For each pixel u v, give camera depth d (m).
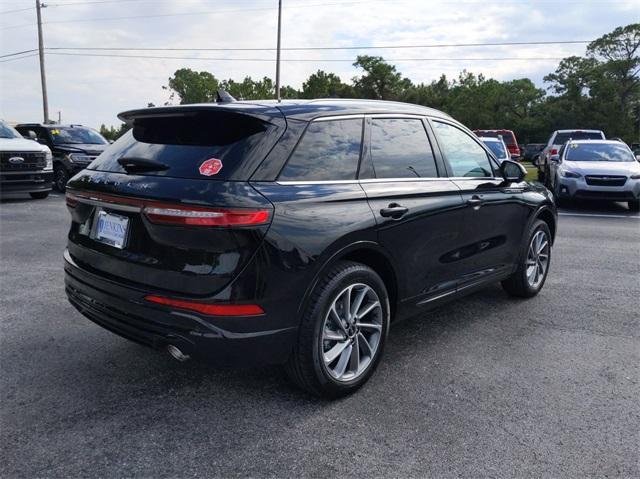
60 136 14.77
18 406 3.08
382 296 3.38
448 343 4.11
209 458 2.61
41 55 38.03
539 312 4.86
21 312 4.69
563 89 84.50
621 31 81.25
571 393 3.31
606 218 10.77
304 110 3.19
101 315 3.13
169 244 2.77
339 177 3.20
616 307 5.00
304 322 2.95
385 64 80.69
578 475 2.52
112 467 2.54
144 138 3.31
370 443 2.75
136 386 3.34
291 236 2.80
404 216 3.46
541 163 18.61
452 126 4.31
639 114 82.44
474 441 2.78
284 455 2.65
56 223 9.27
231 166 2.79
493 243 4.53
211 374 3.52
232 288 2.68
